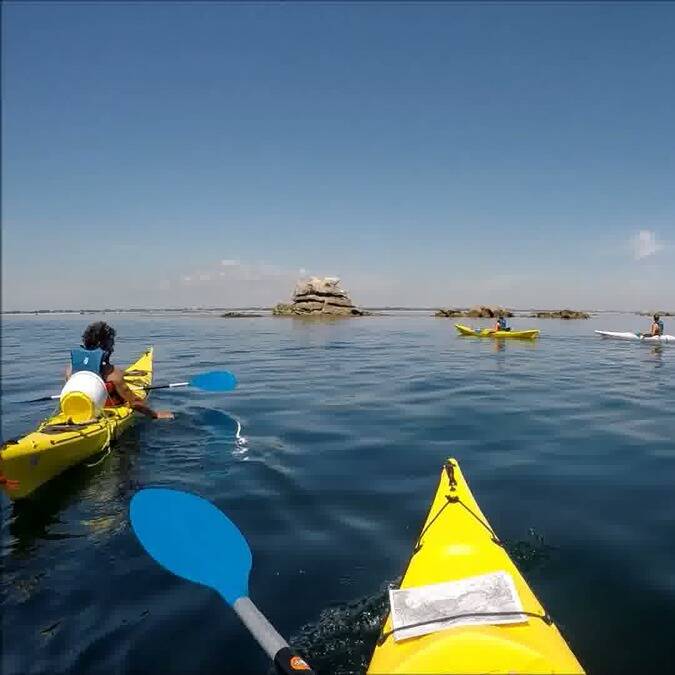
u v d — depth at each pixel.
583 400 4.97
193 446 3.38
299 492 2.66
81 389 3.01
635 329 17.31
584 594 1.79
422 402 4.88
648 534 2.19
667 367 7.45
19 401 4.81
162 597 1.79
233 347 10.23
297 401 4.89
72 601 1.77
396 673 1.10
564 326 19.70
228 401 4.83
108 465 3.03
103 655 1.52
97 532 2.26
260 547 2.12
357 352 9.45
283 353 9.19
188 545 1.86
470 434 3.72
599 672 1.45
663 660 1.49
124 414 3.62
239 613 1.57
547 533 2.21
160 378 6.09
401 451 3.32
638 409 4.56
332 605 1.75
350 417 4.24
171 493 2.06
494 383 5.97
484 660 1.09
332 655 1.55
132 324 19.44
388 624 1.37
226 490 2.68
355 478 2.85
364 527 2.28
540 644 1.24
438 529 1.84
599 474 2.89
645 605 1.72
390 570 1.95
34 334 12.93
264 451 3.30
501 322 13.23
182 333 14.25
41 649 1.54
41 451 2.63
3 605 1.75
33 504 2.53
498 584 1.38
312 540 2.17
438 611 1.32
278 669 1.36
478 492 2.65
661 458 3.16
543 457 3.19
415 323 21.02
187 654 1.53
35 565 2.00
